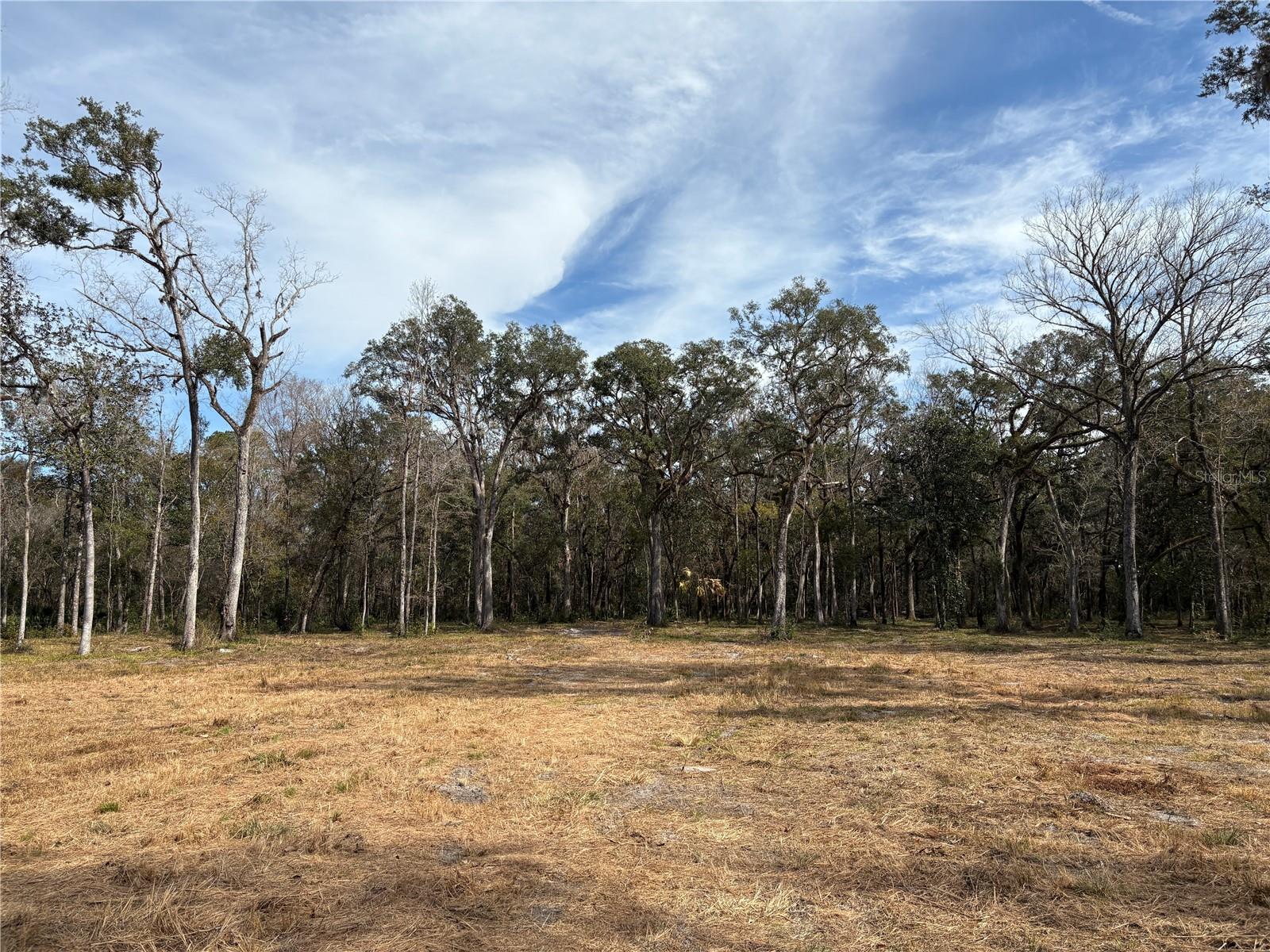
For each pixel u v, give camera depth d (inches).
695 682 573.6
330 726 389.4
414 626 1402.6
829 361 1197.1
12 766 305.0
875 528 1790.1
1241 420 1015.0
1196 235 943.0
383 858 193.2
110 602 1573.6
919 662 727.1
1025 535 1809.8
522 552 1891.0
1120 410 1066.7
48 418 938.1
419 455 1349.7
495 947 143.9
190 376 959.6
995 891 169.5
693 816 230.2
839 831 214.1
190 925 153.0
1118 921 153.8
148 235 908.0
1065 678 579.5
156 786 265.7
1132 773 273.0
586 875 181.5
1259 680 556.1
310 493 1517.0
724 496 1749.5
